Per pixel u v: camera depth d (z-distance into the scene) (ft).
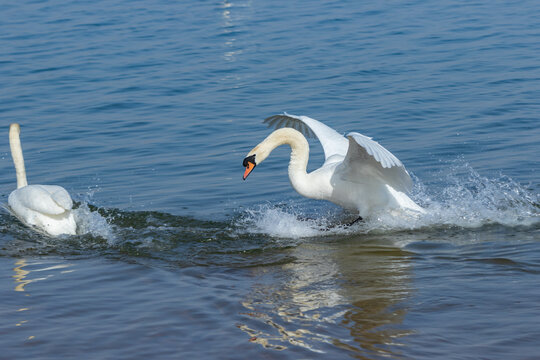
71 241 32.45
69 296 24.79
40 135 53.11
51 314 23.08
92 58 81.15
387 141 49.14
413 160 44.65
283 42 87.86
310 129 40.60
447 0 116.47
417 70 70.69
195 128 53.88
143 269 28.04
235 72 73.00
